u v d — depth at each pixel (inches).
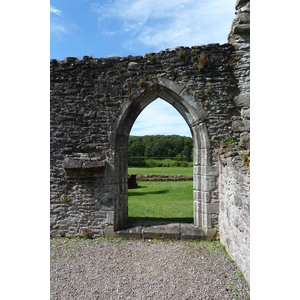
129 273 152.3
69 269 158.1
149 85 210.2
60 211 214.4
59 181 215.0
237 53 206.5
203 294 127.4
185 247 190.5
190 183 556.4
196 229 209.3
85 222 212.7
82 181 213.8
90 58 215.3
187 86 208.4
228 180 173.8
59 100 215.2
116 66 213.0
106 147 213.2
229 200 171.2
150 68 210.8
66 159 210.7
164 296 127.0
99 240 206.5
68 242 202.8
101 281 143.4
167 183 563.8
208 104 207.0
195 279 142.6
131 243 200.1
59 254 180.2
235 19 208.5
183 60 208.8
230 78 206.4
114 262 167.5
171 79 209.0
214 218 204.8
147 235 208.1
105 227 211.5
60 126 215.3
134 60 211.9
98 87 214.4
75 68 215.2
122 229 214.8
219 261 164.4
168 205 331.9
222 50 207.0
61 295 129.7
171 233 206.1
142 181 605.3
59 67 214.7
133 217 261.7
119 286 137.8
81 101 214.8
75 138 214.7
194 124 212.2
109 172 212.7
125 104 212.7
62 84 215.2
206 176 205.8
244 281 137.6
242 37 207.3
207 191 205.6
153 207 318.0
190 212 288.2
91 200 213.0
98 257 175.3
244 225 137.7
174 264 162.6
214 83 206.8
